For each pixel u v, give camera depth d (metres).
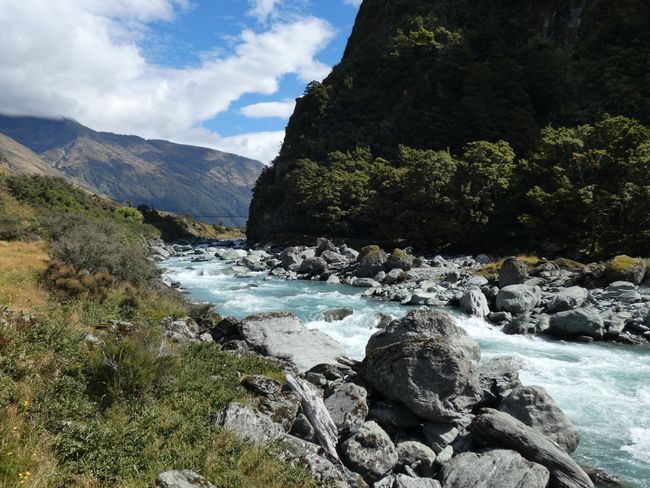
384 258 50.94
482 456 10.88
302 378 14.41
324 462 9.44
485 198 62.41
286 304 34.97
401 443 11.84
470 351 16.25
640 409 15.48
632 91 83.94
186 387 10.58
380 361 13.68
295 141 133.00
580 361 20.91
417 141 96.19
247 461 8.40
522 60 107.06
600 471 11.63
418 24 137.88
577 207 50.91
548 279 36.91
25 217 41.25
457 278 41.50
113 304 17.50
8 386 7.80
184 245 103.31
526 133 81.94
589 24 108.62
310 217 91.88
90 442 7.18
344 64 152.50
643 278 33.41
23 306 14.08
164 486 6.41
